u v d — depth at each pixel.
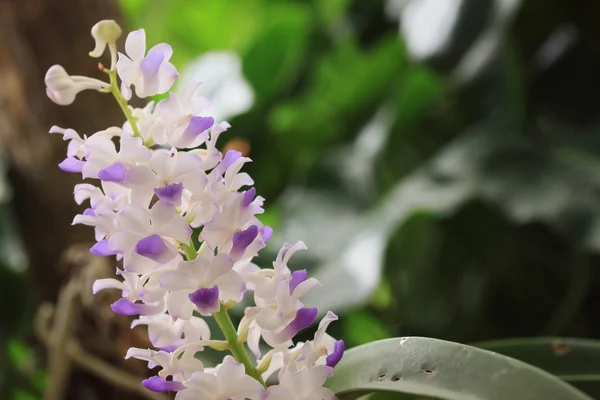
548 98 0.96
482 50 0.91
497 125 0.94
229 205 0.36
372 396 0.41
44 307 0.64
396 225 0.82
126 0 1.34
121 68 0.36
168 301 0.36
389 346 0.38
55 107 0.66
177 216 0.36
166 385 0.36
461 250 0.97
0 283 0.76
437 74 0.92
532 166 0.85
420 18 0.96
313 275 0.80
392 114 0.99
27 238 0.74
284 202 0.98
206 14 1.42
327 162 0.99
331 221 0.90
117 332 0.54
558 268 0.93
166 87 0.37
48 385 0.58
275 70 1.09
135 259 0.36
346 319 0.87
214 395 0.36
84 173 0.36
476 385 0.36
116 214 0.36
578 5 0.95
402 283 0.97
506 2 0.89
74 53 0.67
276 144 1.07
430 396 0.36
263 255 0.80
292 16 1.19
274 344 0.37
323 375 0.36
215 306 0.36
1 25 0.66
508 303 0.96
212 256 0.36
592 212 0.77
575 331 0.91
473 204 0.93
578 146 0.88
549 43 0.98
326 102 1.05
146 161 0.36
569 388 0.35
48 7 0.65
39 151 0.69
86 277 0.56
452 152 0.91
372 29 1.15
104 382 0.68
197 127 0.36
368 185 0.94
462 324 0.97
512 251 0.95
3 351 0.77
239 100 1.07
